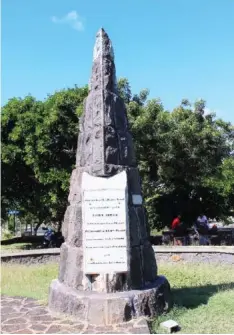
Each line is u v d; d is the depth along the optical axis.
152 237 18.00
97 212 5.86
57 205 17.67
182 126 15.91
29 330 5.13
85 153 6.31
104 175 5.97
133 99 17.12
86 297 5.55
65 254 6.30
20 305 6.33
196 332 5.20
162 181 17.73
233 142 18.78
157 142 15.72
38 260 12.26
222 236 17.44
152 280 6.23
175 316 5.79
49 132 16.45
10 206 20.66
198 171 16.84
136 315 5.54
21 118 17.22
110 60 6.58
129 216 6.05
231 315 5.79
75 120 16.45
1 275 9.61
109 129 6.20
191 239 15.98
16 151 17.34
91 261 5.77
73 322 5.41
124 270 5.75
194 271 9.93
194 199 19.73
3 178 18.34
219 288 7.52
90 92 6.61
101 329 5.13
